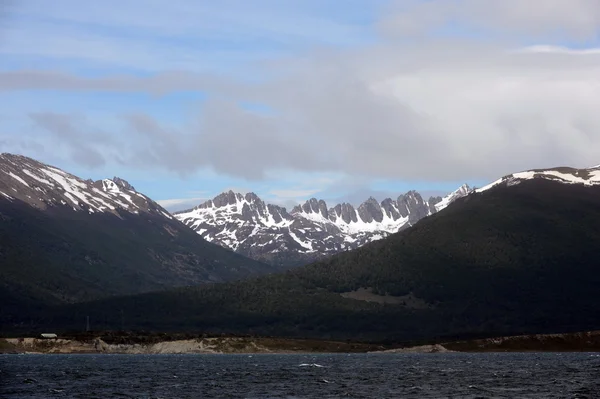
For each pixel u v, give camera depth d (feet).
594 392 554.05
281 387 613.11
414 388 598.34
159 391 581.53
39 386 618.44
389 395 547.90
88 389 595.06
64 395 550.77
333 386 620.08
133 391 580.71
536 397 523.29
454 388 594.24
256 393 566.36
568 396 527.81
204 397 538.47
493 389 582.76
